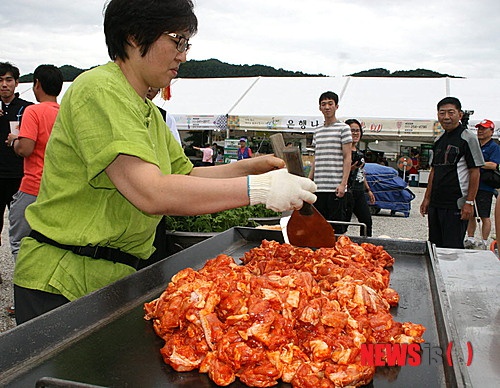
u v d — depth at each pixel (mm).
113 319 1719
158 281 2062
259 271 2074
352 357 1394
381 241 2873
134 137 1539
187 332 1502
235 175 2404
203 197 1517
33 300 1886
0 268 5660
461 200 5000
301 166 1927
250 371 1370
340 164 5891
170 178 1521
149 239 2145
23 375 1326
